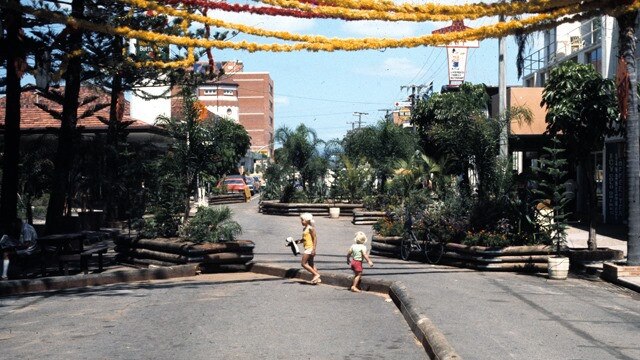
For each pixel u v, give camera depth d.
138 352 8.55
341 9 11.20
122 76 19.83
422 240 19.72
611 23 28.78
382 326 10.20
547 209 19.44
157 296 13.52
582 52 32.59
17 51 17.92
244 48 11.57
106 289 14.61
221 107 122.50
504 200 18.84
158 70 18.98
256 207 51.16
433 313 10.77
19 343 9.16
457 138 20.42
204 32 16.97
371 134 40.75
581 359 7.81
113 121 27.98
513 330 9.48
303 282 15.75
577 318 10.64
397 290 12.54
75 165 25.58
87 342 9.17
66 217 25.55
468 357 7.75
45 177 25.88
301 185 43.59
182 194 18.89
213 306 12.19
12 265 16.91
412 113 37.16
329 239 26.56
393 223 21.98
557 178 17.89
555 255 17.12
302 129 43.06
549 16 12.29
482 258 17.28
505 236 17.64
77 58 18.56
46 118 36.75
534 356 7.88
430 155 34.75
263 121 150.75
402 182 31.91
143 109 40.72
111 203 27.02
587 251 17.48
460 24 15.38
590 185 18.44
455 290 13.66
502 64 23.52
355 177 41.22
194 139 18.81
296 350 8.57
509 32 12.30
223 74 19.53
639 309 11.80
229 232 17.98
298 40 11.43
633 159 15.70
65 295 13.71
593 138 18.55
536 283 15.23
